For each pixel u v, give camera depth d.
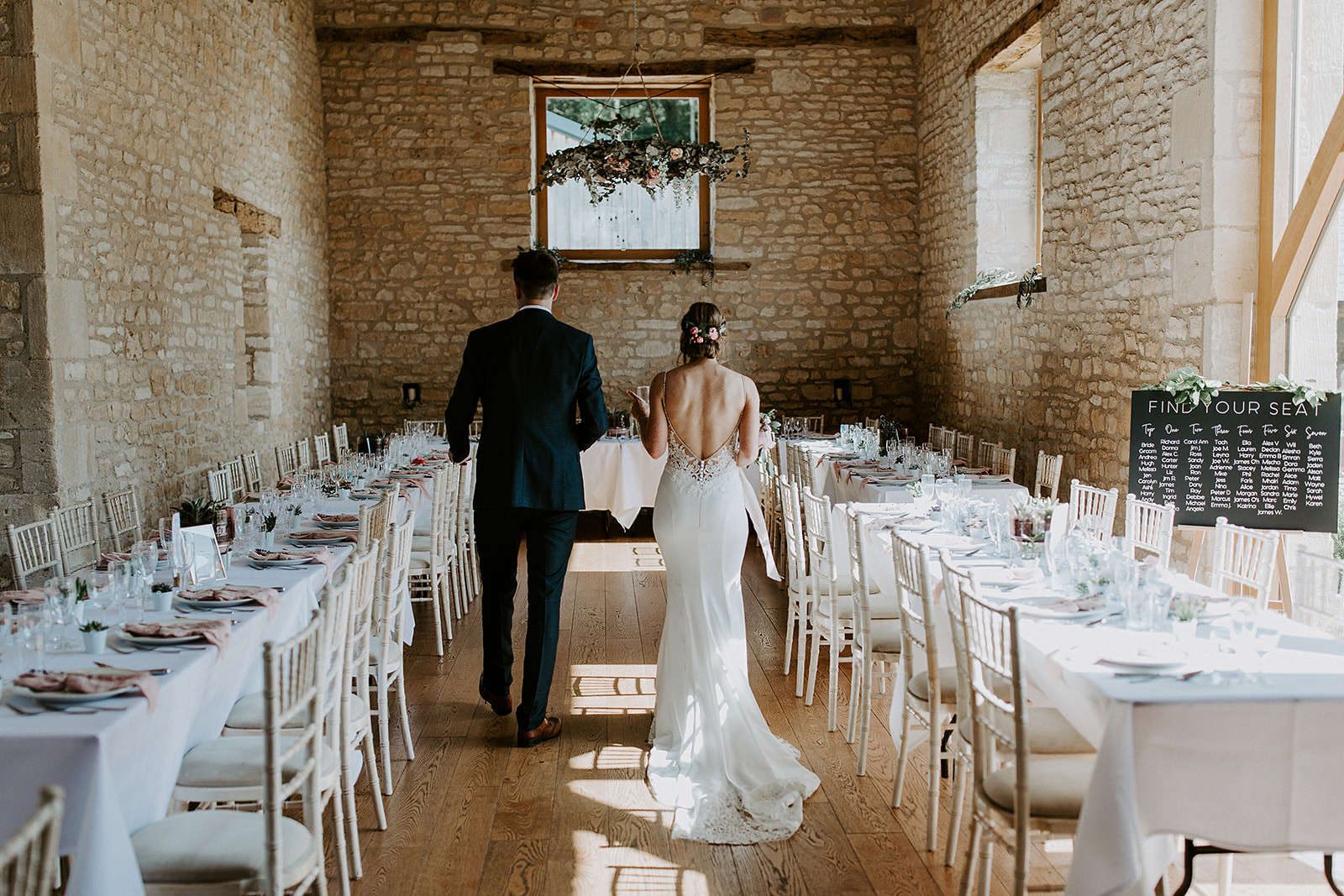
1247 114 4.74
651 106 10.05
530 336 3.69
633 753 3.70
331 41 9.48
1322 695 2.05
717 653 3.49
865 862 2.89
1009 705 2.57
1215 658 2.31
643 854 2.95
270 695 2.01
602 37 9.59
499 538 3.74
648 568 6.98
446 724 4.01
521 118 9.59
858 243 9.80
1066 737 2.63
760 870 2.85
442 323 9.71
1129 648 2.35
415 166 9.60
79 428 4.95
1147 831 2.05
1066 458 6.55
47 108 4.66
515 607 5.89
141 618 2.70
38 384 4.67
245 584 3.16
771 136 9.71
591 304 9.70
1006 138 8.07
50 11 4.69
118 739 1.97
